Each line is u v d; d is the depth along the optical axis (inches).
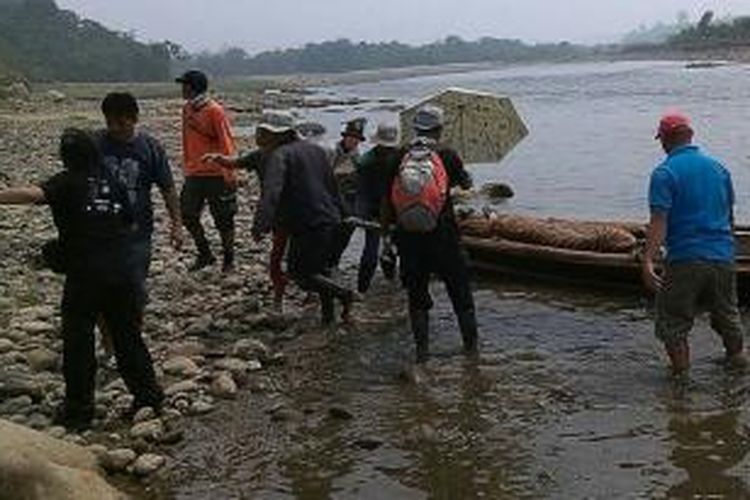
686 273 322.3
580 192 823.7
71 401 289.1
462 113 548.4
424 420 296.7
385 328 396.8
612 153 1133.7
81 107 2391.7
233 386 321.7
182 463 268.4
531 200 784.3
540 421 293.7
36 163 1008.9
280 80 6013.8
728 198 329.4
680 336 326.6
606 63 7047.2
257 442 282.0
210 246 565.3
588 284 455.2
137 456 270.8
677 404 303.7
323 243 388.8
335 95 3464.6
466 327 361.7
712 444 272.2
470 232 490.0
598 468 259.4
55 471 225.6
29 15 6053.2
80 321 285.6
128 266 283.6
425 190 339.9
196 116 467.2
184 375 335.0
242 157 413.1
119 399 307.9
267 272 490.6
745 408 298.0
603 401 309.0
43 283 457.1
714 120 1477.6
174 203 301.6
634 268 428.8
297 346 374.0
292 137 389.4
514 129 554.3
